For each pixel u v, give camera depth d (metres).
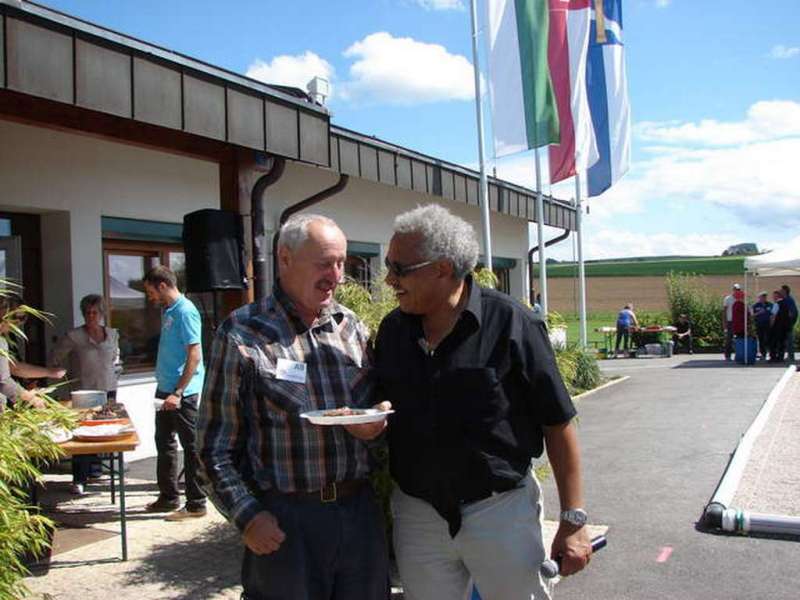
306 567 2.40
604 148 12.27
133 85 5.01
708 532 5.13
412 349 2.50
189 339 5.56
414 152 10.91
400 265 2.44
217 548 4.88
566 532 2.46
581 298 14.73
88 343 6.52
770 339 18.67
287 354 2.42
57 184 7.04
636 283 45.38
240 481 2.35
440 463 2.43
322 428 2.41
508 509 2.46
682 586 4.21
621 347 24.27
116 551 4.84
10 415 3.15
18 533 3.03
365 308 4.49
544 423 2.49
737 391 12.66
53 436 3.57
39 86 4.40
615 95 12.23
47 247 7.25
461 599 2.57
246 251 6.53
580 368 13.32
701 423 9.52
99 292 7.45
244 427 2.42
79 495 6.29
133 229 7.84
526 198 15.24
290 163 9.84
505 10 8.92
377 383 2.61
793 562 4.54
